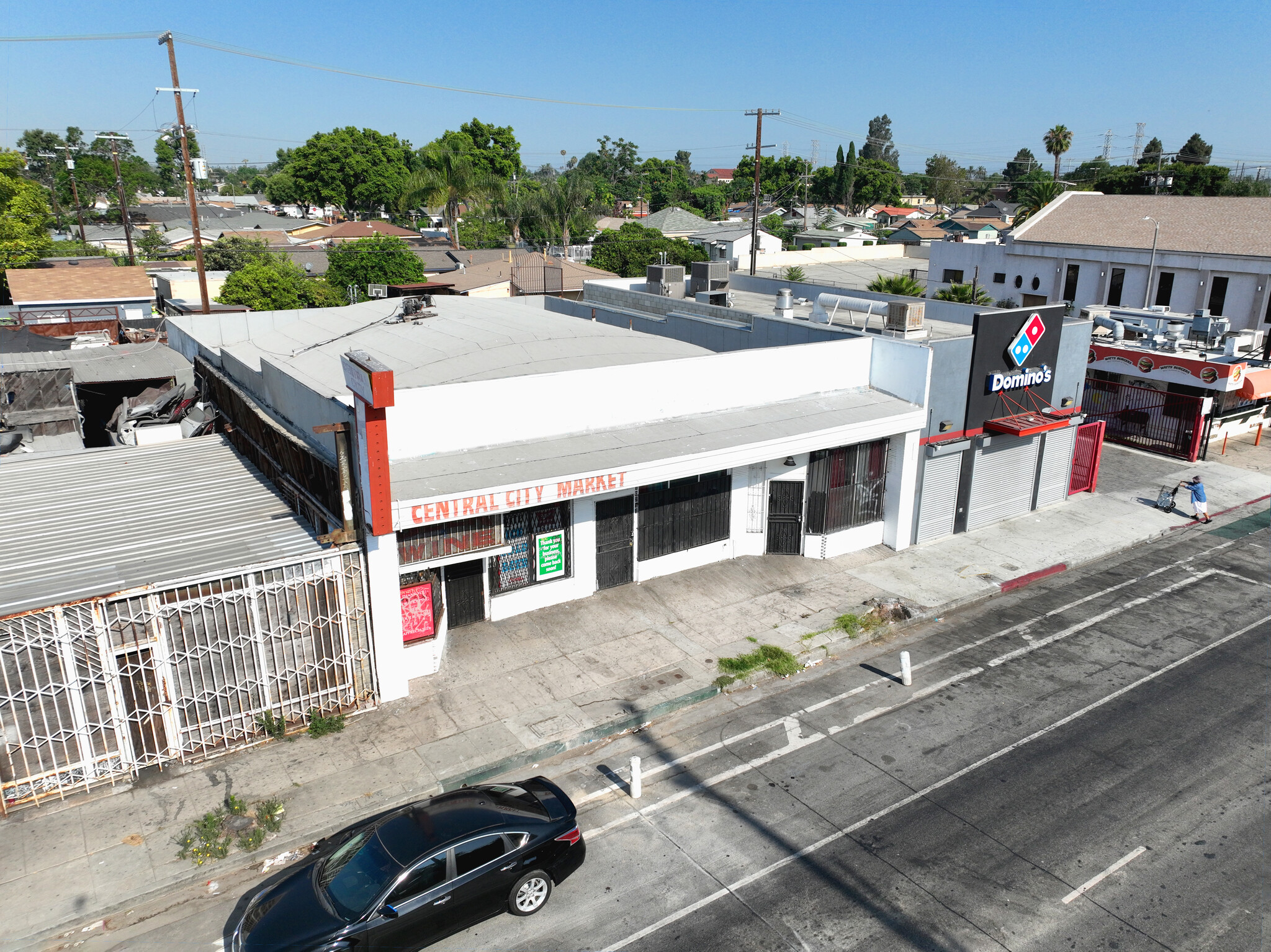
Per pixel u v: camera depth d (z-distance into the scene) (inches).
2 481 621.6
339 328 888.9
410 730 481.7
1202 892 363.3
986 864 382.6
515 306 970.7
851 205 5521.7
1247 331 1210.6
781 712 515.8
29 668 403.2
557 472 536.7
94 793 426.0
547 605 628.4
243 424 680.4
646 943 339.9
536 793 387.9
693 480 678.5
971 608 661.9
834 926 347.3
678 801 431.8
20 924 345.1
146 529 519.2
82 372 921.5
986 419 779.4
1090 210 1797.5
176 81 1253.7
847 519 737.0
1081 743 479.5
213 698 453.1
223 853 385.7
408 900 328.5
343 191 4586.6
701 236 3216.0
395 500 473.4
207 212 4473.4
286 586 460.4
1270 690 537.0
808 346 724.0
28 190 2481.5
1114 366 1143.6
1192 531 834.2
